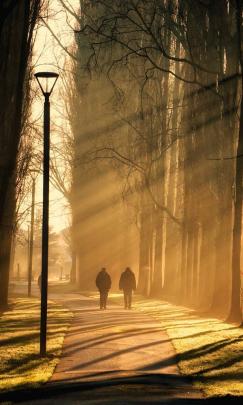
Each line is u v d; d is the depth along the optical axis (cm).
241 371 3838
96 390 3219
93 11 8038
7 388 3266
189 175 9444
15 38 6975
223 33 7338
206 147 8338
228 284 7825
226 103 7588
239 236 6644
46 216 4394
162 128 10088
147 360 4238
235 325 6425
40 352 4378
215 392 3198
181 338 5275
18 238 12238
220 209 7788
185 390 3256
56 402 2906
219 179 7806
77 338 5272
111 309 8700
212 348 4709
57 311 8175
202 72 7738
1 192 6800
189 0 7525
